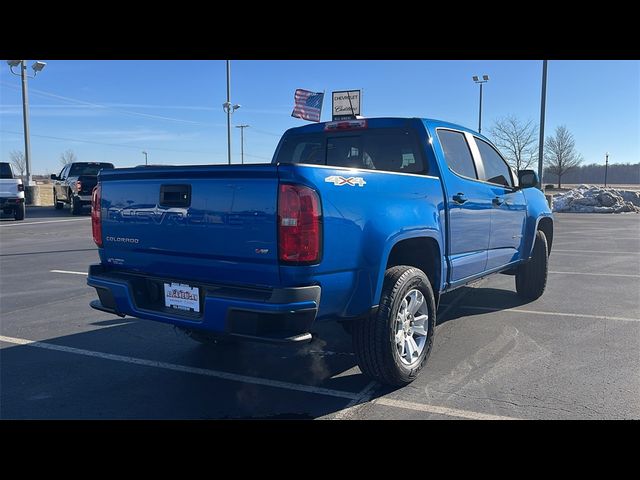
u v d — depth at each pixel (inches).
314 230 131.7
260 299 131.2
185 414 151.0
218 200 139.9
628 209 1119.6
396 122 201.0
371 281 150.8
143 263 160.9
